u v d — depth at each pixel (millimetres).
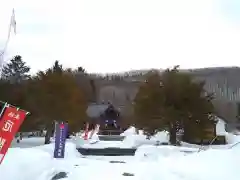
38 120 34125
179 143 33875
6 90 33594
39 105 33906
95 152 29516
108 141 44406
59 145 19641
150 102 33344
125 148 32250
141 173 13617
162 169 13570
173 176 12133
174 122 33094
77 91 37250
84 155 26844
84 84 60281
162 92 33375
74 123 37156
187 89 33281
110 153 28828
